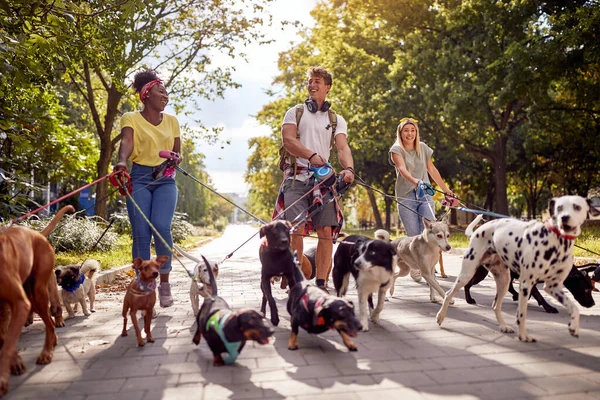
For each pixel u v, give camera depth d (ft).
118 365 13.66
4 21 25.07
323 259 21.44
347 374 12.28
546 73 61.72
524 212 199.62
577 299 19.54
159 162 22.25
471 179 134.62
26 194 44.45
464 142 87.51
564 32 57.98
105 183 67.10
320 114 22.20
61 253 45.68
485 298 23.21
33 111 42.70
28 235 13.57
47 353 14.12
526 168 117.50
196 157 88.28
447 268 36.24
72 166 56.70
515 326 17.11
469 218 181.06
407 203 26.61
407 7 81.00
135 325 15.79
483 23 71.51
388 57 93.35
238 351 13.11
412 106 82.23
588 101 66.44
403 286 27.53
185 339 16.53
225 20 67.92
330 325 13.64
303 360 13.57
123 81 55.98
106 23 44.01
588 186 115.55
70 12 25.11
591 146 88.58
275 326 17.65
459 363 12.98
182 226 82.38
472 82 72.18
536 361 13.03
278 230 16.53
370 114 89.25
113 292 28.78
